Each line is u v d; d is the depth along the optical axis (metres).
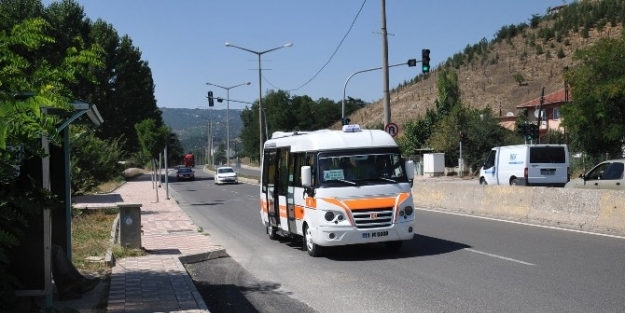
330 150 12.95
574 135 40.31
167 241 15.89
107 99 66.50
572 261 10.96
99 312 7.82
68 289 8.62
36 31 5.57
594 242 13.09
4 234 6.07
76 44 6.52
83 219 21.59
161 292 8.98
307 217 13.09
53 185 9.53
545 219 17.17
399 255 12.69
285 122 117.44
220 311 8.53
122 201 34.62
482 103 98.38
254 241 16.41
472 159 52.88
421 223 18.42
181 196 40.38
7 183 6.16
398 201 12.57
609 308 7.66
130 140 69.62
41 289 7.28
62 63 6.09
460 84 114.25
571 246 12.68
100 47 6.34
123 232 13.59
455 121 54.47
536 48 116.88
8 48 5.54
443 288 9.23
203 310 7.84
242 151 134.38
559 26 123.38
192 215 25.67
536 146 28.30
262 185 17.34
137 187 53.50
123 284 9.62
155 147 36.28
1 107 5.09
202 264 12.85
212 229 19.84
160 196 39.91
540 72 105.12
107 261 11.49
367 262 12.05
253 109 127.94
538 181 28.14
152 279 10.07
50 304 7.45
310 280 10.55
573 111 35.72
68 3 54.44
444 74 73.56
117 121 67.38
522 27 138.25
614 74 34.12
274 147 16.05
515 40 131.88
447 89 73.00
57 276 8.62
